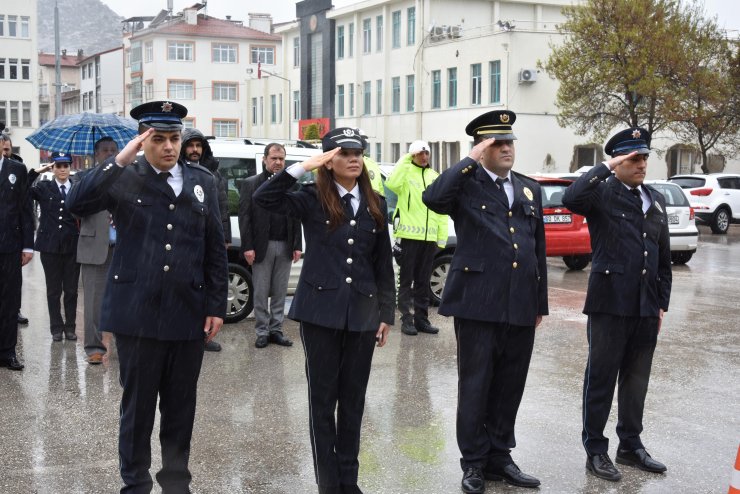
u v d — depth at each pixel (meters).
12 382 6.86
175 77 55.84
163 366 4.37
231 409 6.11
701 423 5.91
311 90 48.62
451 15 40.09
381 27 42.12
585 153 34.47
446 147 37.56
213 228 4.44
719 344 8.45
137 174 4.27
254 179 7.99
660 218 5.14
